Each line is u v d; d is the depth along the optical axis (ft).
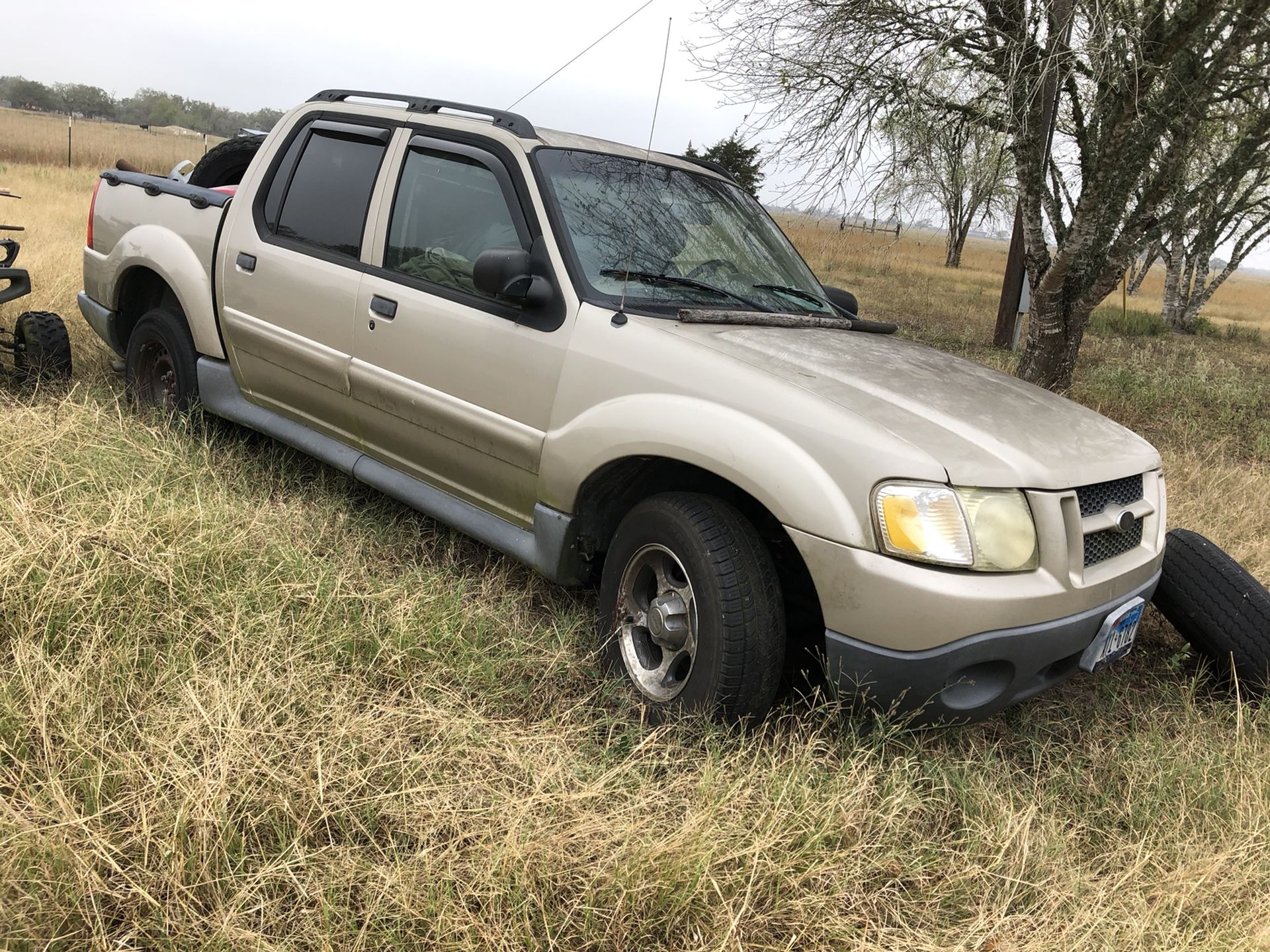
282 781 7.34
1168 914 7.56
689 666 9.61
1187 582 11.74
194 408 15.06
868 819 8.14
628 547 9.92
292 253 13.41
